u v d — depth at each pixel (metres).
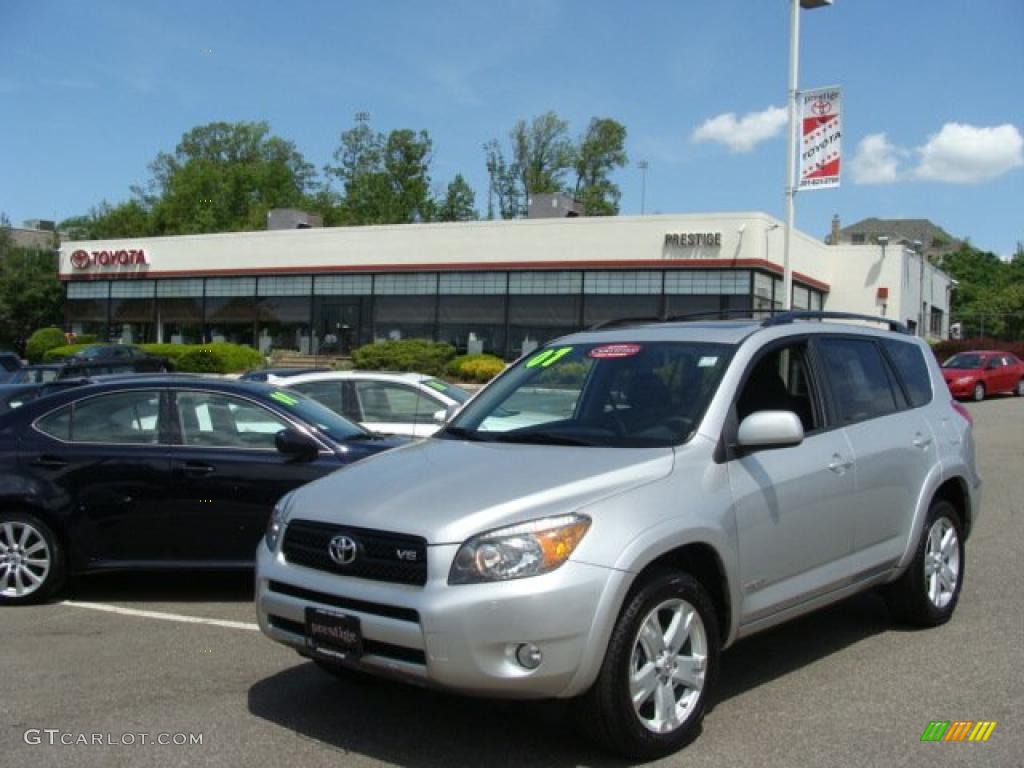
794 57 16.33
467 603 3.66
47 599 6.73
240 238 40.12
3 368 17.59
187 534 6.62
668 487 4.19
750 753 4.09
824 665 5.30
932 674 5.12
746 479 4.51
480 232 35.09
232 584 7.39
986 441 17.59
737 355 4.86
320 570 4.11
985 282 88.81
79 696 4.84
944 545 6.09
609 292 33.19
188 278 41.62
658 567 4.11
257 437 6.84
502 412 5.20
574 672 3.71
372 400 10.52
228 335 40.75
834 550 5.05
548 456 4.39
